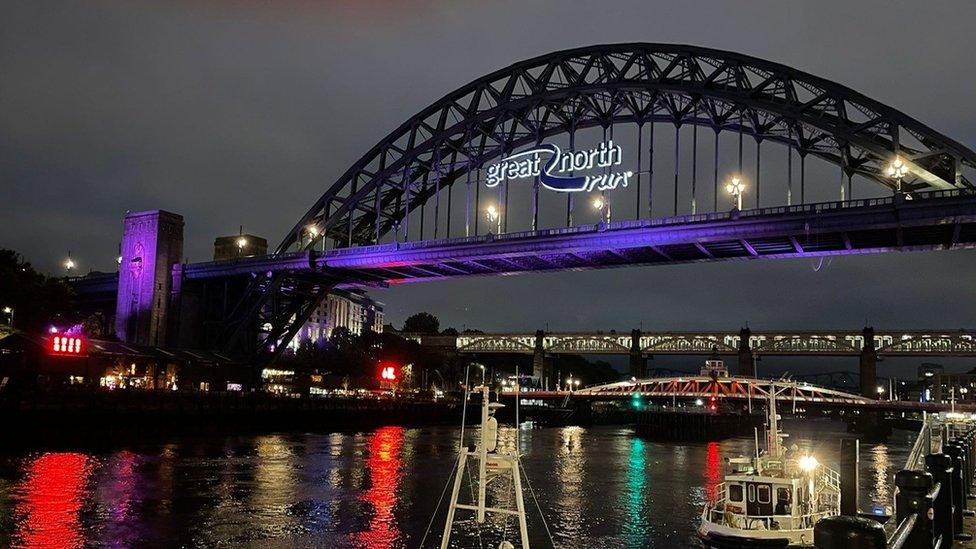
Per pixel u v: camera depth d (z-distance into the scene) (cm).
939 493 1047
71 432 8650
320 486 6119
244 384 13512
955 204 8194
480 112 12450
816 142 9744
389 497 5712
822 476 4819
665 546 4466
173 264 13612
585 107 11706
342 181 13675
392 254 12106
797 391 17025
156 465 6888
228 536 4372
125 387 10538
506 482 6719
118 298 13550
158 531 4394
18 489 5338
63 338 9662
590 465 8656
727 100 10106
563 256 11212
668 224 9975
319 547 4200
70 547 3981
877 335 19662
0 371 9019
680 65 10706
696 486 6919
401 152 13262
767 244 9769
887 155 9006
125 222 13775
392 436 11981
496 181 12206
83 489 5447
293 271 12862
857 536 538
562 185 11506
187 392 10475
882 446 13838
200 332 13775
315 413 13025
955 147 8562
